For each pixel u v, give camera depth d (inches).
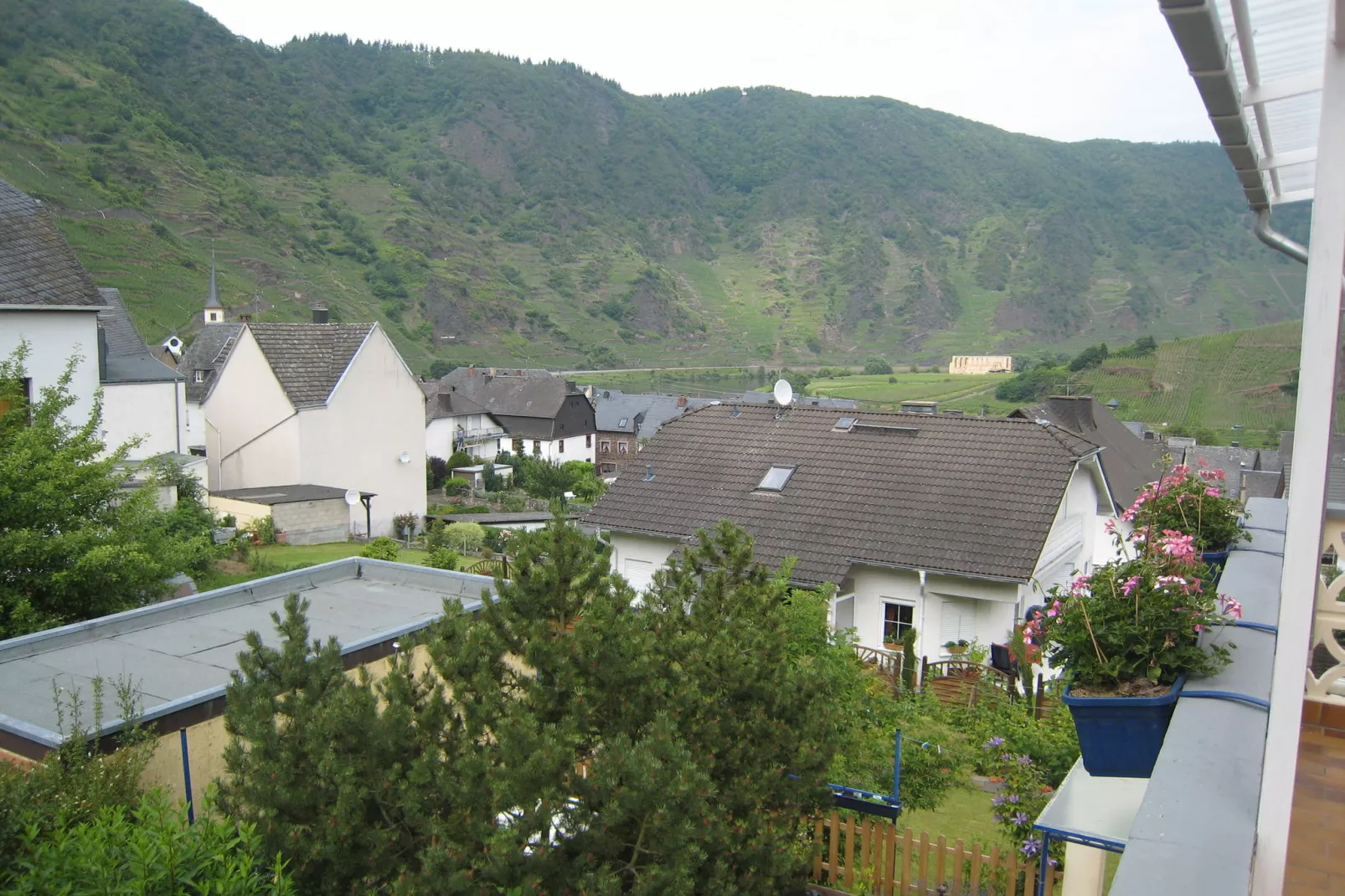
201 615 463.5
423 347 5290.4
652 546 784.3
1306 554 117.0
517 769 210.5
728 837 246.7
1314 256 114.3
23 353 604.1
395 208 7239.2
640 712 257.6
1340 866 139.4
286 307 4429.1
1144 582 178.7
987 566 653.9
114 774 254.1
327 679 255.1
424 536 1507.1
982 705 489.1
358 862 220.5
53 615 487.8
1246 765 132.0
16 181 4008.4
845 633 493.4
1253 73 132.9
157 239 4254.4
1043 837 304.7
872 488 756.0
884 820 337.1
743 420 893.2
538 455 2930.6
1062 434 792.9
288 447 1470.2
